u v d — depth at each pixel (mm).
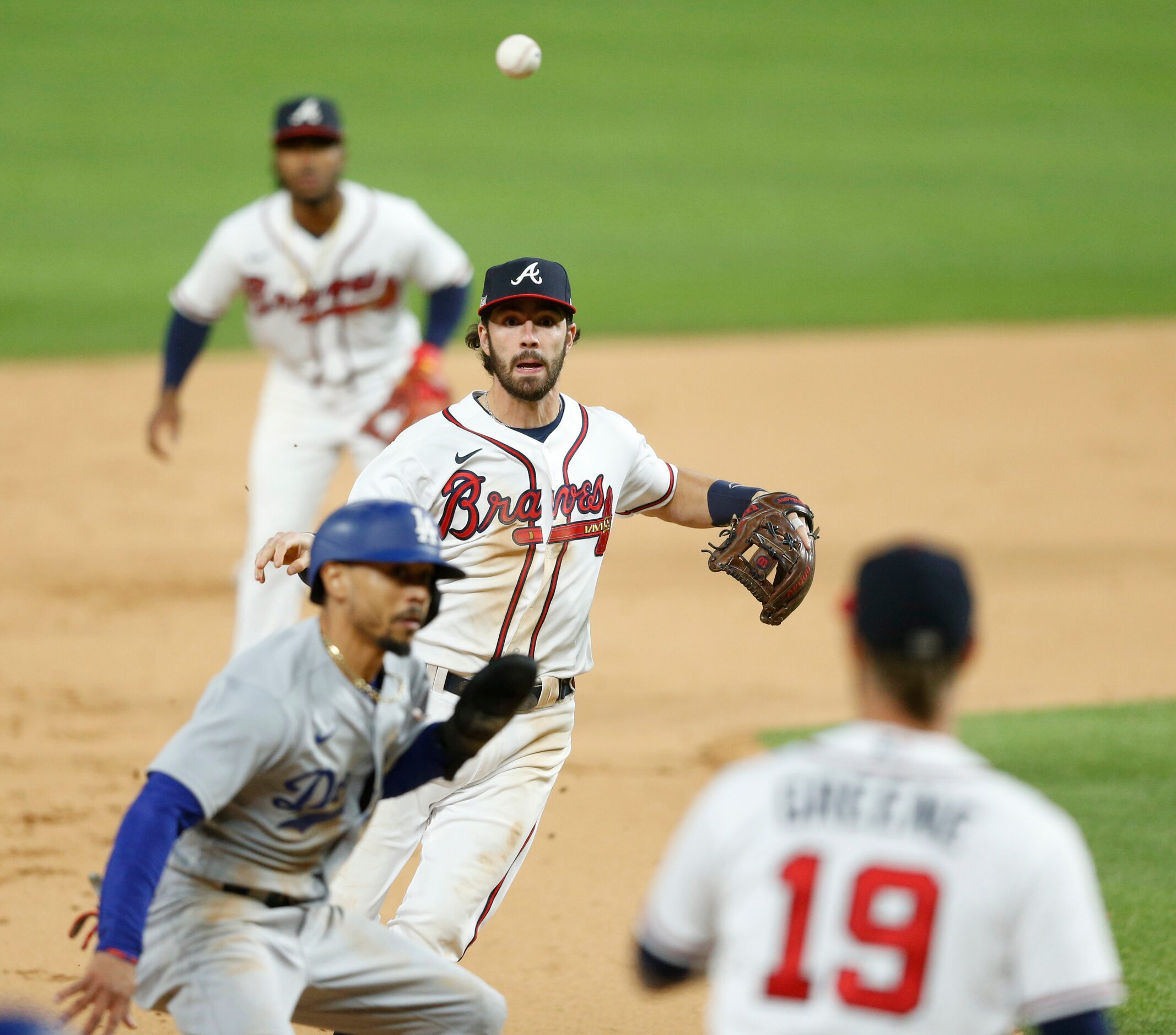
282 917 13727
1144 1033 17781
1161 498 48250
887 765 9898
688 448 53875
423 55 140250
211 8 152375
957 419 58000
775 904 9648
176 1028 18547
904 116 127250
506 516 17188
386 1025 14508
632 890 22828
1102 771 26812
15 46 135250
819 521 45406
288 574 16328
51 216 91688
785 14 161250
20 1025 6910
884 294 79438
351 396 31016
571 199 100125
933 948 9383
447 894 16766
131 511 46250
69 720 29953
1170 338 70562
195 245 86188
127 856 12273
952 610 10055
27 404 58094
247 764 12781
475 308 75062
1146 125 125250
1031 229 94938
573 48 145750
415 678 14180
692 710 31016
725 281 81750
